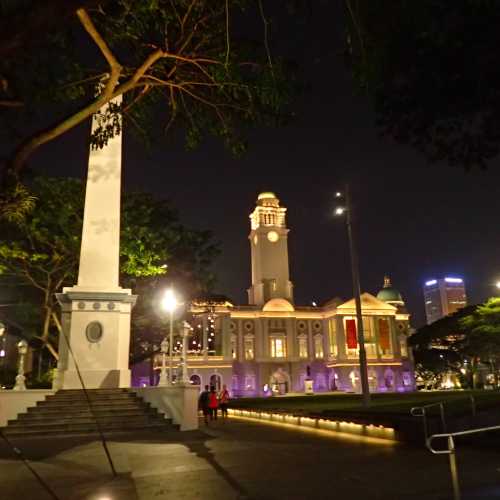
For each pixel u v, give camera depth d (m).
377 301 80.75
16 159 8.48
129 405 19.88
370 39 9.91
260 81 12.05
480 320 58.97
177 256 33.88
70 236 27.84
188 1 11.48
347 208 25.45
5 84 9.16
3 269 27.94
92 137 13.27
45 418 18.11
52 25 4.38
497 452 11.42
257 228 85.44
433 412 15.80
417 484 8.48
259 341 76.19
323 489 8.33
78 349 22.81
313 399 38.16
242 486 8.70
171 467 10.66
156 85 12.60
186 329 20.73
